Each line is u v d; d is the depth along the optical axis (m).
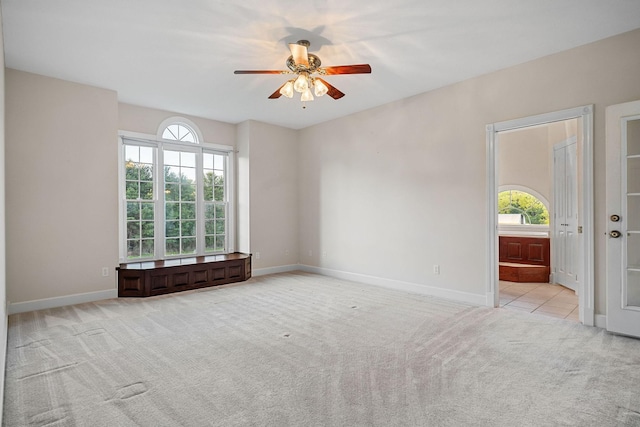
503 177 6.52
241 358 2.66
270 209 6.20
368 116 5.30
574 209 4.86
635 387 2.20
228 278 5.33
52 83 4.04
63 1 2.57
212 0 2.59
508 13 2.78
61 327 3.34
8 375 2.39
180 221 5.60
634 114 2.99
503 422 1.86
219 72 3.91
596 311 3.31
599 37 3.19
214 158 6.01
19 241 3.82
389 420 1.88
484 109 4.02
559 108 3.48
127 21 2.87
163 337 3.09
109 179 4.44
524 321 3.50
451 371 2.44
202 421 1.88
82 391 2.19
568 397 2.10
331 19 2.86
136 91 4.51
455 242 4.30
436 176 4.48
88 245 4.29
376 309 3.92
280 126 6.34
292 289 4.94
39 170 3.95
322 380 2.32
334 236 5.89
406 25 2.96
